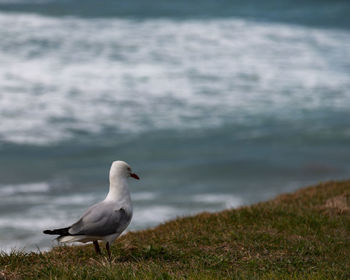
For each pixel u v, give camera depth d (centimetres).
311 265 1016
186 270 955
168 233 1260
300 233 1247
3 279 881
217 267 994
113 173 967
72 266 927
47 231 880
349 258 1064
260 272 960
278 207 1472
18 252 1023
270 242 1157
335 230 1291
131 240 1209
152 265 921
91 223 902
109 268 870
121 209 941
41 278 873
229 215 1411
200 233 1244
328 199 1614
